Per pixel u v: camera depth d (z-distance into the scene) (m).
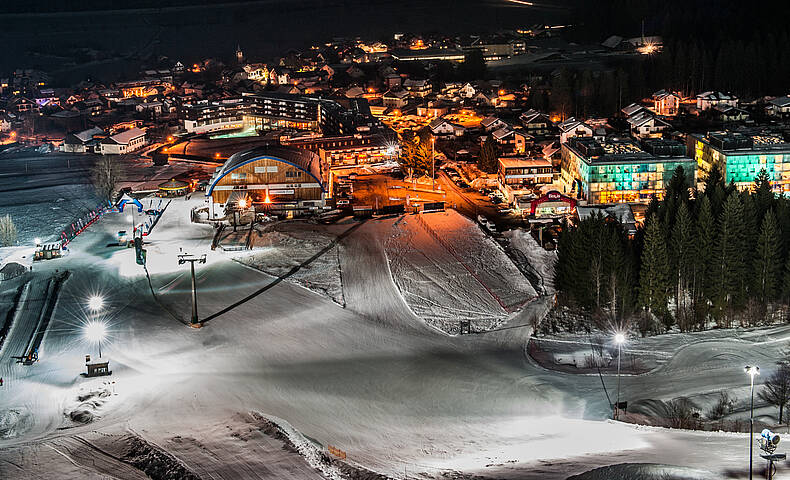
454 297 107.38
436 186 159.62
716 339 94.00
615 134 185.62
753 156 139.12
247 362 88.31
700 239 99.06
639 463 62.41
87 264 117.75
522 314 102.88
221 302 104.25
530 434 72.12
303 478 63.03
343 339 94.94
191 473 63.81
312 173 139.75
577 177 146.25
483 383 84.31
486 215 141.88
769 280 98.12
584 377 85.62
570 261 102.75
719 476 59.59
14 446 70.12
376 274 113.69
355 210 139.75
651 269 97.81
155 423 74.06
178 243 125.94
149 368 86.69
